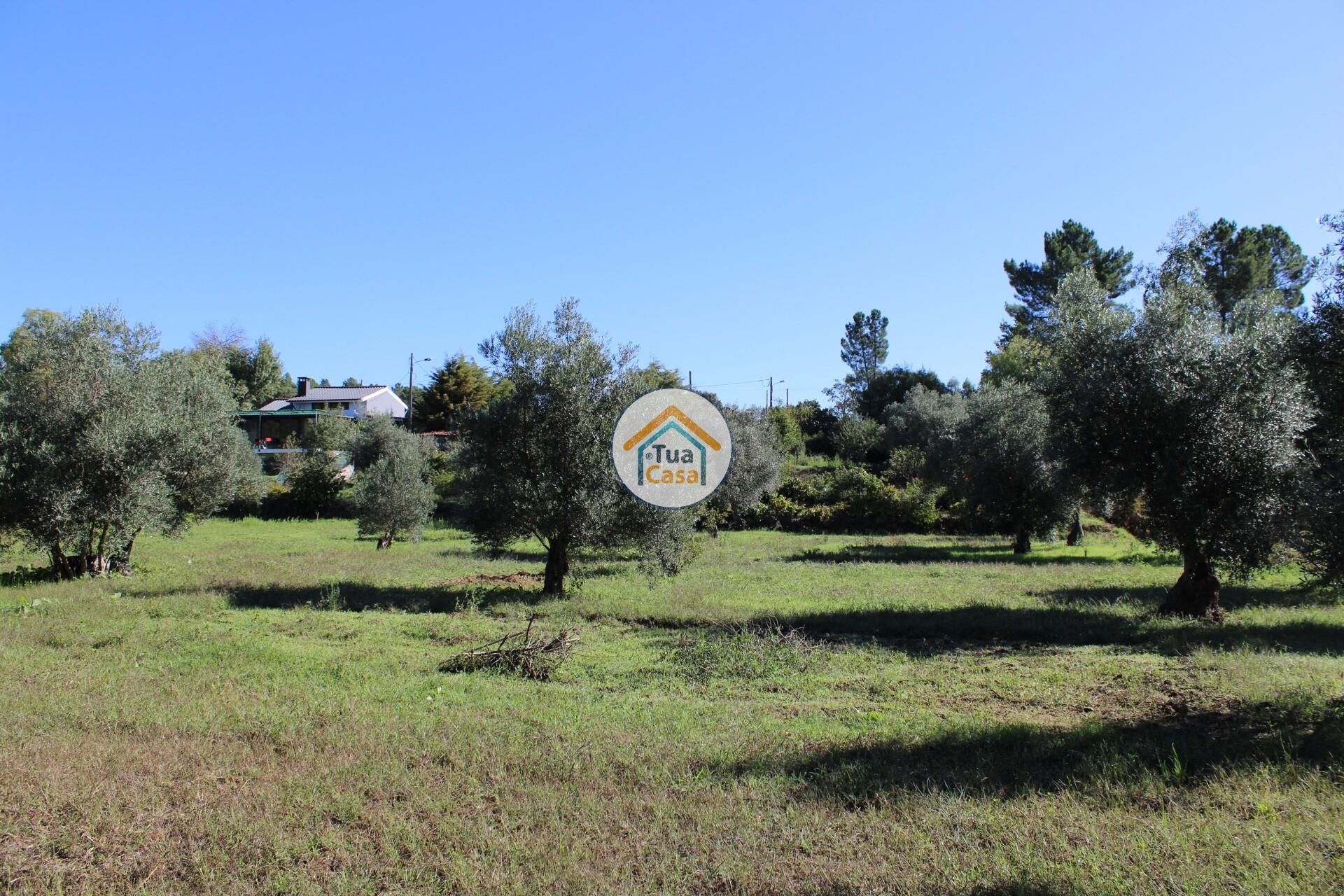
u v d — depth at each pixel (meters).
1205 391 12.40
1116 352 13.12
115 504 17.02
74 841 4.75
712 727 6.96
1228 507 12.32
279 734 6.57
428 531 33.66
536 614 13.05
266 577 17.45
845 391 73.75
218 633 11.08
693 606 13.68
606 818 5.09
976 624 12.00
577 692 8.24
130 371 18.50
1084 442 13.67
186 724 6.77
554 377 14.50
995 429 24.78
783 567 20.70
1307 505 8.30
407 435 41.62
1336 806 5.12
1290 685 8.16
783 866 4.46
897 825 4.95
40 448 16.53
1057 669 9.39
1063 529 28.44
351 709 7.25
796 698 8.21
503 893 4.17
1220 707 7.65
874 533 34.25
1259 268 38.41
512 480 14.67
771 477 32.66
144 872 4.44
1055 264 49.72
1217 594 12.87
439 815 5.10
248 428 58.19
